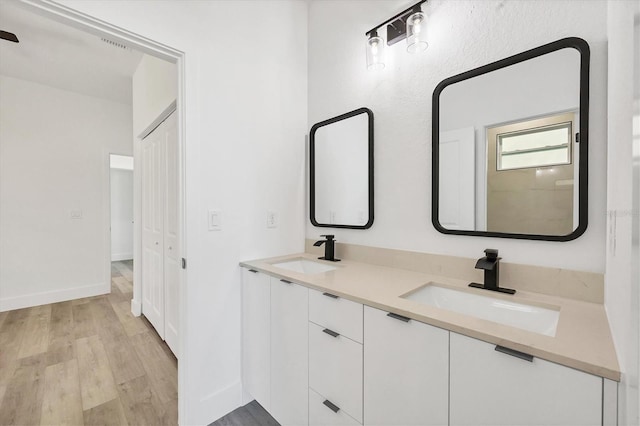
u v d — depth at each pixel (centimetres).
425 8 149
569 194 108
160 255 246
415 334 94
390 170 164
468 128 133
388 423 102
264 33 186
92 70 309
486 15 129
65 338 254
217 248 163
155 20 138
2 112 323
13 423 155
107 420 159
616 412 61
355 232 182
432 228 147
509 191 122
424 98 150
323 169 200
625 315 55
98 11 121
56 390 183
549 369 69
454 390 85
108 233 393
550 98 112
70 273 366
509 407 76
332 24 195
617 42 72
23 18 223
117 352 230
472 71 131
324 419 125
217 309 163
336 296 119
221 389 164
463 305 123
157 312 258
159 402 174
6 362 215
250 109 178
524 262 119
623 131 61
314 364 129
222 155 165
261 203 184
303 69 210
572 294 107
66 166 363
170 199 220
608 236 91
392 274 146
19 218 333
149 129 262
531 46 117
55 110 355
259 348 160
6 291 325
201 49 155
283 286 145
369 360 107
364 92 177
